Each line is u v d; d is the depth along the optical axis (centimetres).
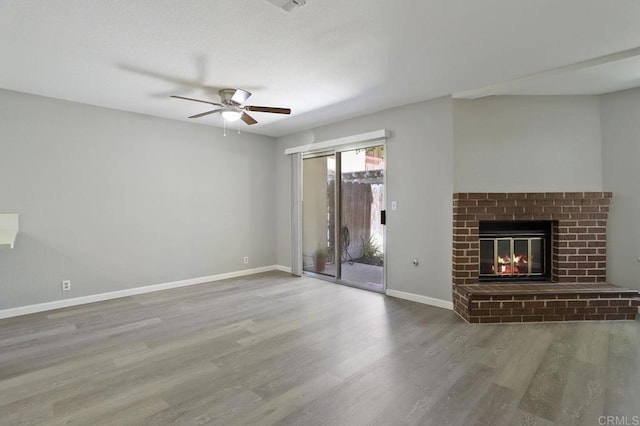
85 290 411
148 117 459
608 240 374
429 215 401
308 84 346
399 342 292
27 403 205
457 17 222
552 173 378
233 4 207
